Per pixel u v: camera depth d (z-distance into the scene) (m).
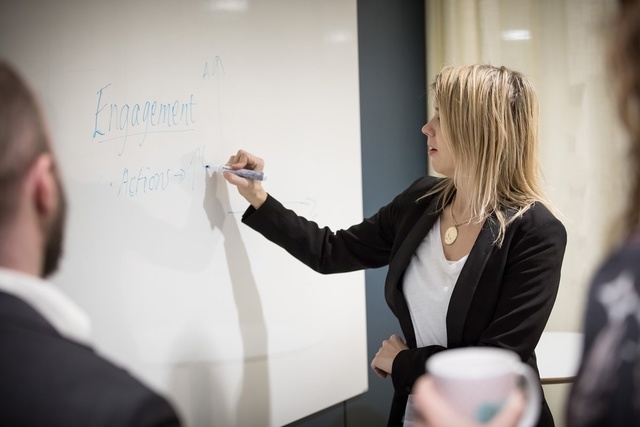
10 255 0.56
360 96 1.83
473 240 1.26
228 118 1.37
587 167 1.96
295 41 1.52
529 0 1.88
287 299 1.51
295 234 1.40
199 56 1.30
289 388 1.52
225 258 1.36
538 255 1.17
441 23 1.84
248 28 1.41
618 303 0.50
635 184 0.55
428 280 1.31
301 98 1.54
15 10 1.02
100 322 1.13
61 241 0.63
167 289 1.24
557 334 1.90
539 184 1.31
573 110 1.95
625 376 0.48
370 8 1.83
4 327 0.51
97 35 1.13
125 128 1.17
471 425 0.55
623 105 0.53
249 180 1.34
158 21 1.22
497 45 1.84
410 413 1.32
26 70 1.04
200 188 1.31
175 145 1.25
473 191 1.24
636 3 0.52
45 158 0.58
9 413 0.48
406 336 1.35
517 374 0.58
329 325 1.63
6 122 0.55
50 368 0.50
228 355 1.37
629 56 0.52
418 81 1.92
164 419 0.52
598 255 1.97
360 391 1.74
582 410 0.50
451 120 1.26
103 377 0.51
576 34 1.93
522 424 0.57
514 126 1.24
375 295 1.86
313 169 1.58
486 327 1.22
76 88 1.10
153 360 1.22
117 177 1.15
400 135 1.90
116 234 1.15
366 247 1.47
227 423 1.37
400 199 1.45
